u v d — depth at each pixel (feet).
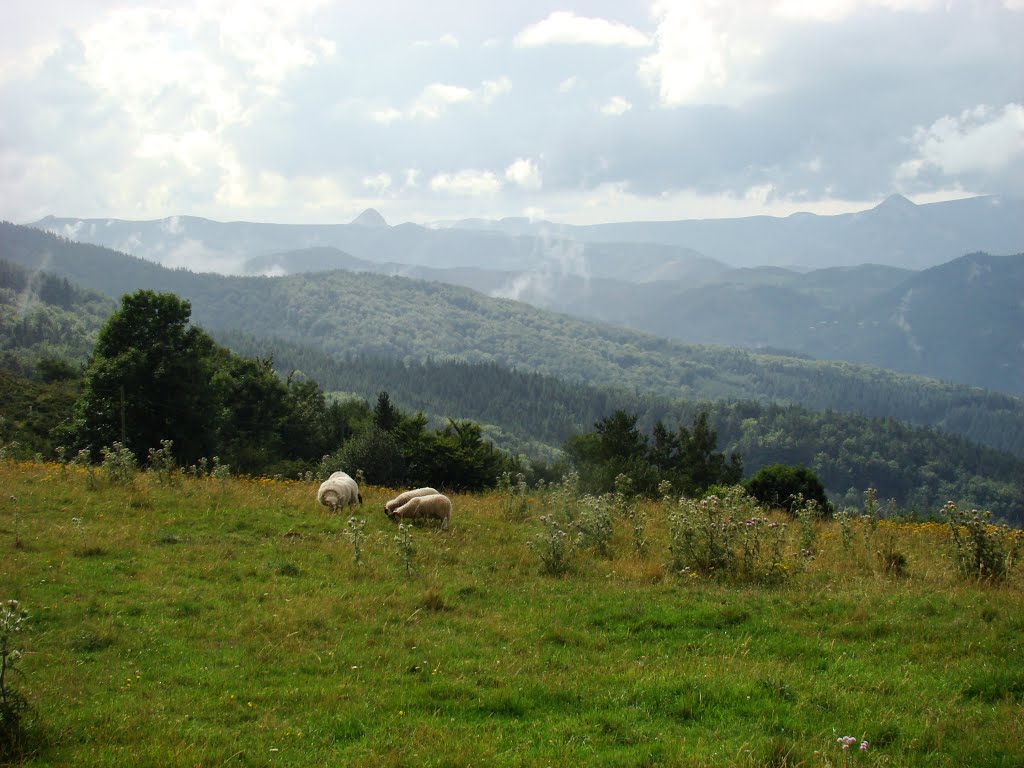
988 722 22.43
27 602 33.09
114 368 118.83
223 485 64.95
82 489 57.93
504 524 59.36
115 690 25.66
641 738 21.95
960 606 35.40
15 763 19.88
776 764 19.80
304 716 23.88
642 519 57.26
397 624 33.55
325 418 219.20
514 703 24.58
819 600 36.78
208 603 35.04
